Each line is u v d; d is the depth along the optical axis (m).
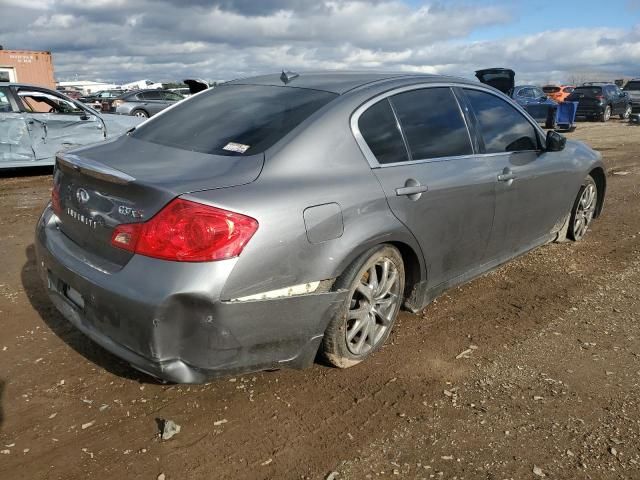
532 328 3.68
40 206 6.98
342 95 3.07
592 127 21.69
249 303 2.40
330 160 2.81
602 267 4.85
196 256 2.29
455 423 2.67
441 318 3.80
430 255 3.32
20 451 2.42
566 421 2.70
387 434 2.58
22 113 9.03
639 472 2.36
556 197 4.61
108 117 10.24
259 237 2.39
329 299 2.70
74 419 2.64
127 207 2.45
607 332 3.63
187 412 2.71
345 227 2.72
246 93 3.41
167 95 20.19
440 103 3.56
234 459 2.40
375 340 3.19
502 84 18.41
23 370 3.03
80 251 2.73
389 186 2.98
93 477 2.28
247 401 2.81
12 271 4.45
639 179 9.40
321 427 2.62
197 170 2.56
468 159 3.60
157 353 2.34
